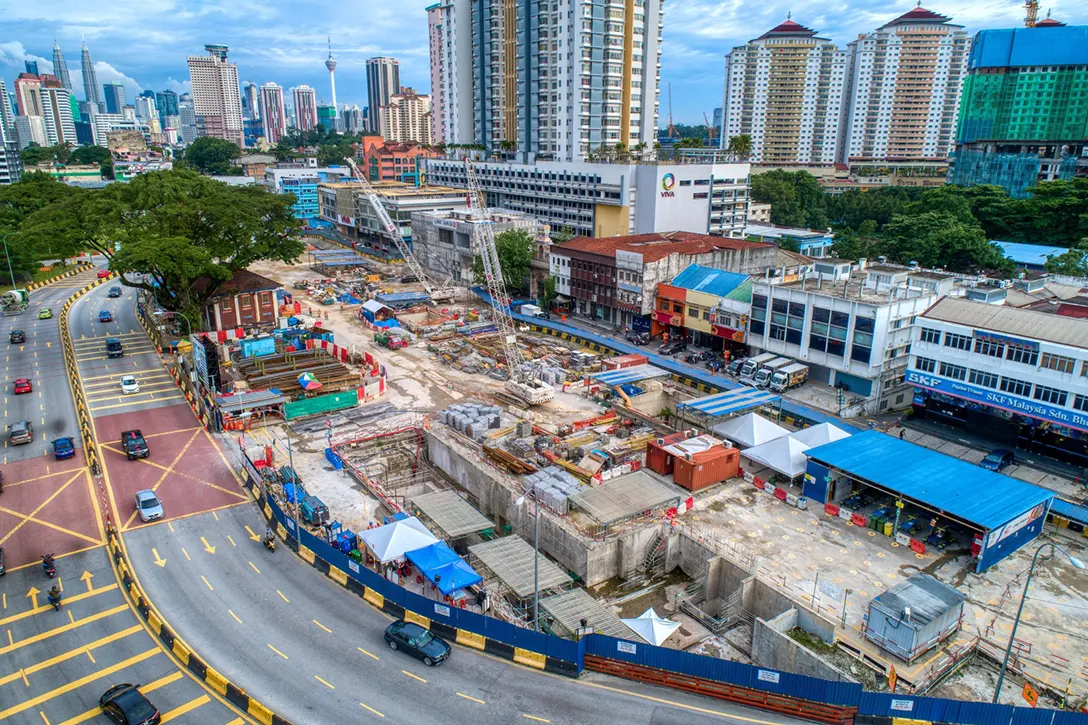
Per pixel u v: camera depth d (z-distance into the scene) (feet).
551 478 238.89
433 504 222.48
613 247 431.43
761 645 166.91
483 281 490.49
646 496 222.48
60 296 507.30
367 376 345.92
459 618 164.55
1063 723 129.70
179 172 455.22
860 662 161.89
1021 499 203.82
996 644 166.20
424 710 143.43
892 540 210.59
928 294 316.60
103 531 209.77
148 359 364.79
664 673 151.23
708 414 272.10
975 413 279.69
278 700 145.59
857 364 303.27
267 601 178.91
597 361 365.40
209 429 282.77
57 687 150.00
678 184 566.77
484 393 332.60
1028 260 530.68
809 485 233.35
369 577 178.81
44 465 249.55
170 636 162.30
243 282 413.39
